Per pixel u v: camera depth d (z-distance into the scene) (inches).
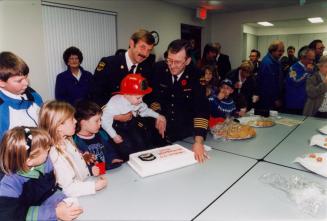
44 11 122.5
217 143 67.1
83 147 56.6
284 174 48.0
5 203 34.0
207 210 37.0
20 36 113.9
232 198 40.1
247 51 357.1
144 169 48.1
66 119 46.7
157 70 72.2
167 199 40.1
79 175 47.1
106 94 68.4
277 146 64.4
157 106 73.9
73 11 135.6
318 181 44.9
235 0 192.2
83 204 39.3
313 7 203.0
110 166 51.4
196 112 65.5
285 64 191.6
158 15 192.9
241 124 78.9
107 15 154.9
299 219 34.8
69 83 120.3
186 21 222.8
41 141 38.5
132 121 69.1
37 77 122.3
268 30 376.5
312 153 58.7
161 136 70.9
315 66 115.6
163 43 201.2
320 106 109.1
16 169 37.1
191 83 68.9
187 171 50.1
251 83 126.1
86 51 145.3
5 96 51.1
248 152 60.3
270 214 35.9
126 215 36.3
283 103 136.5
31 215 34.7
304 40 350.9
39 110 52.5
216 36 254.4
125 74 68.6
